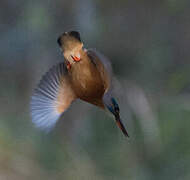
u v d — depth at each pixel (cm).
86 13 1348
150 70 1327
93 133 1302
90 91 388
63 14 1341
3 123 1309
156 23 1377
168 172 1165
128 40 1360
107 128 1289
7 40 1388
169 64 1337
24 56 1406
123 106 1260
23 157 1248
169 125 1201
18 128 1300
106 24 1352
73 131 1328
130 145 1234
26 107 1391
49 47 1374
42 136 1280
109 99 370
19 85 1441
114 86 378
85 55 385
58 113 410
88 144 1284
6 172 1222
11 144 1257
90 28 1345
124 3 1366
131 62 1344
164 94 1273
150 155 1202
